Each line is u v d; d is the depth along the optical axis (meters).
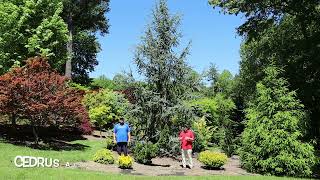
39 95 20.53
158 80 23.22
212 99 33.75
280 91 20.14
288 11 26.97
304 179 18.00
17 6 30.91
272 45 31.41
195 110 23.88
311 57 25.19
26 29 30.50
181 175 16.73
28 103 20.17
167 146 22.36
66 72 40.25
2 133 23.83
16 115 23.69
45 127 26.02
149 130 23.05
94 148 22.38
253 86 38.62
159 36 23.28
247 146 20.45
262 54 35.22
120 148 18.41
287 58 27.06
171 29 23.22
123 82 22.86
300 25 29.14
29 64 22.03
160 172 17.22
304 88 25.11
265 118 19.98
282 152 19.25
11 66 29.88
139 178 14.53
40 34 30.81
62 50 34.12
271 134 19.55
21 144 21.27
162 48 23.20
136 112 22.73
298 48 26.36
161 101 22.62
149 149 19.42
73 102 21.25
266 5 26.27
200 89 23.75
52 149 20.86
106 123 27.80
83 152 20.45
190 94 23.27
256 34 27.73
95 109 27.42
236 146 25.95
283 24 31.33
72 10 40.16
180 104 22.91
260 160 19.70
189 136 19.22
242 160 20.67
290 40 28.64
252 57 39.50
